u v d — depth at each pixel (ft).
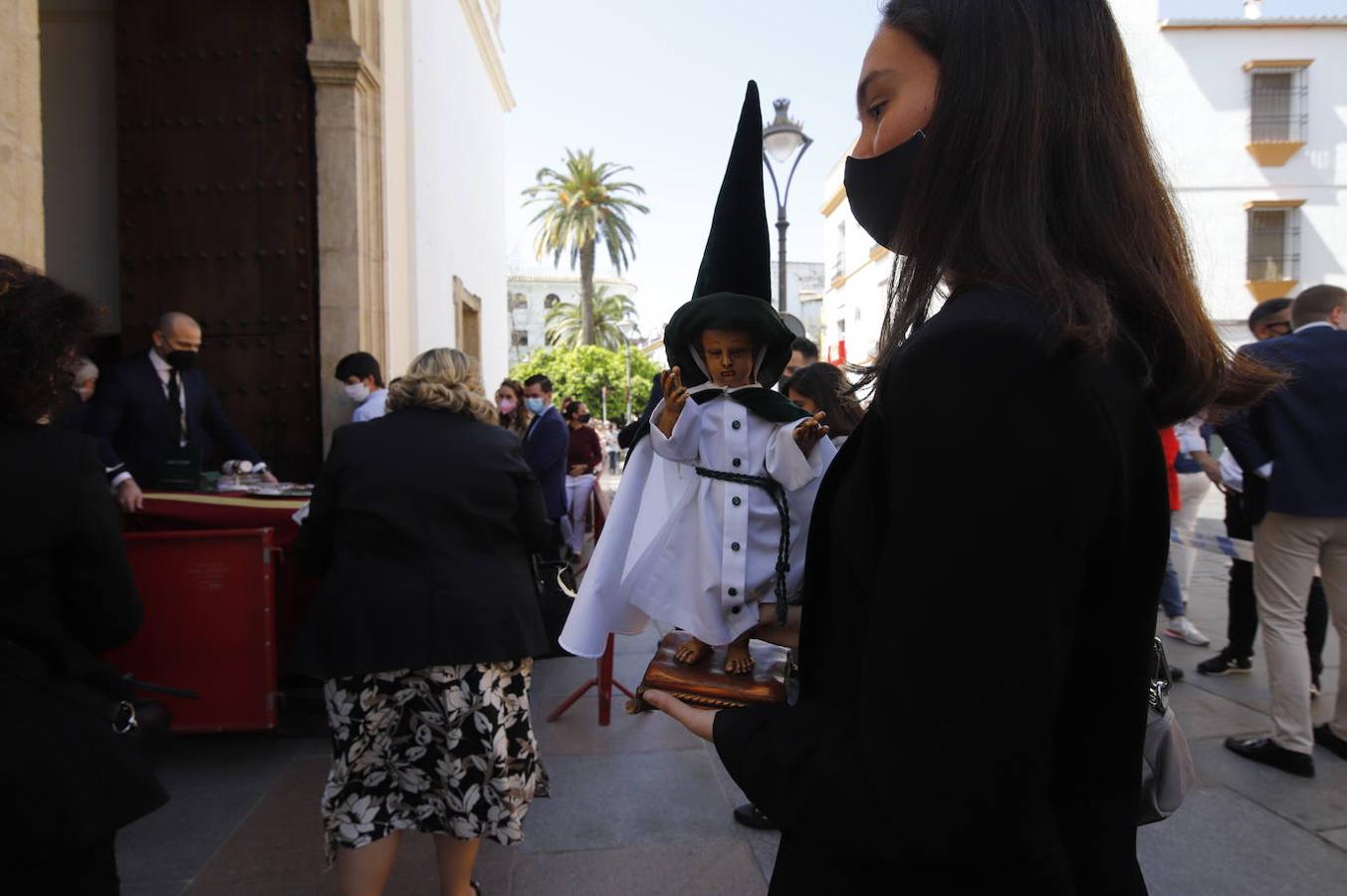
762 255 4.82
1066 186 2.47
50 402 5.00
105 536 5.10
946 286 2.62
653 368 130.00
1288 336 10.82
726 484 4.38
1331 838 9.32
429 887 8.72
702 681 4.07
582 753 12.03
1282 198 59.98
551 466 21.15
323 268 19.40
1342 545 10.65
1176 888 8.43
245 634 11.30
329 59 19.03
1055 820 2.44
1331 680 14.40
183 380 14.85
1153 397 2.59
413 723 7.59
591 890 8.66
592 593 4.72
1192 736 12.09
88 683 5.03
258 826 9.82
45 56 20.59
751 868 9.05
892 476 2.20
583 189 116.37
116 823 4.80
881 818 2.05
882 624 2.09
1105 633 2.41
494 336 44.88
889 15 2.90
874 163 2.94
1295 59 59.36
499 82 45.44
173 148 19.47
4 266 5.05
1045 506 1.96
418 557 7.53
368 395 17.71
